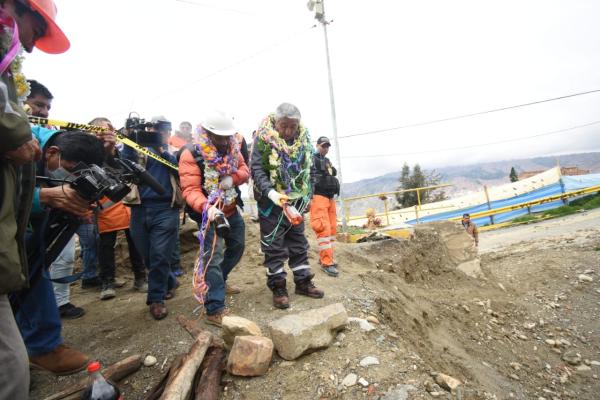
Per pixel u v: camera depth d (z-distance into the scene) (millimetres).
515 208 18484
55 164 2344
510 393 3568
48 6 1803
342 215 11125
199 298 2971
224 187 3057
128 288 4789
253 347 2408
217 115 3018
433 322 4602
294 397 2195
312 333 2543
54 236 2283
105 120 3412
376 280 4508
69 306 3768
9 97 1543
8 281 1393
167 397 2031
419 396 2121
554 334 5168
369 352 2557
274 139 3248
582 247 8680
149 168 3359
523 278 7320
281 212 3338
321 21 12312
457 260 6816
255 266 4969
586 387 4012
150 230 3359
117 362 2676
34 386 2523
